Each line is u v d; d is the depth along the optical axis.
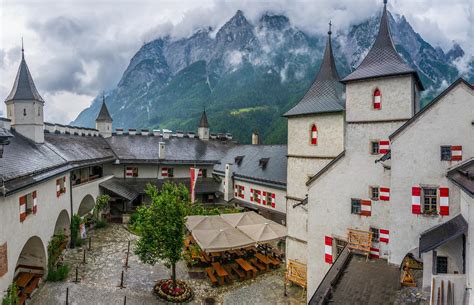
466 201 14.87
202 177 50.75
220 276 25.73
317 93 29.03
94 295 22.55
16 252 19.30
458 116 16.91
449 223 16.19
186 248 31.55
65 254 29.33
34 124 29.50
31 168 22.56
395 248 18.36
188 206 27.47
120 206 43.31
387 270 18.14
